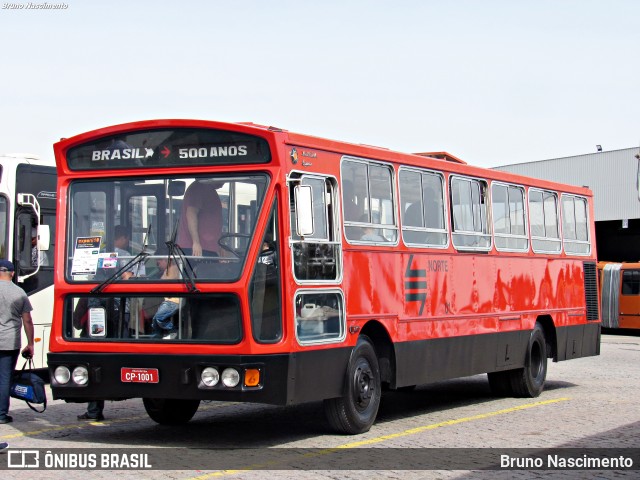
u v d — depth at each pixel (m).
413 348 12.56
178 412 12.09
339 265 11.14
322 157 10.99
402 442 10.87
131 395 10.23
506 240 15.39
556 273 17.06
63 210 10.86
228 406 14.24
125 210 10.59
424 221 13.12
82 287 10.52
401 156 12.69
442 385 18.00
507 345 15.12
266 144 10.20
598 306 18.69
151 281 10.23
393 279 12.22
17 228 16.52
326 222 11.02
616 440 11.15
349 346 11.17
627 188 44.72
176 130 10.51
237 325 9.87
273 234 10.15
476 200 14.67
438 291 13.28
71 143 10.91
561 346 17.06
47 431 11.63
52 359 10.58
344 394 11.10
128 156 10.69
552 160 47.38
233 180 10.27
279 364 9.93
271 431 11.65
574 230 18.05
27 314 12.17
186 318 10.10
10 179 16.52
